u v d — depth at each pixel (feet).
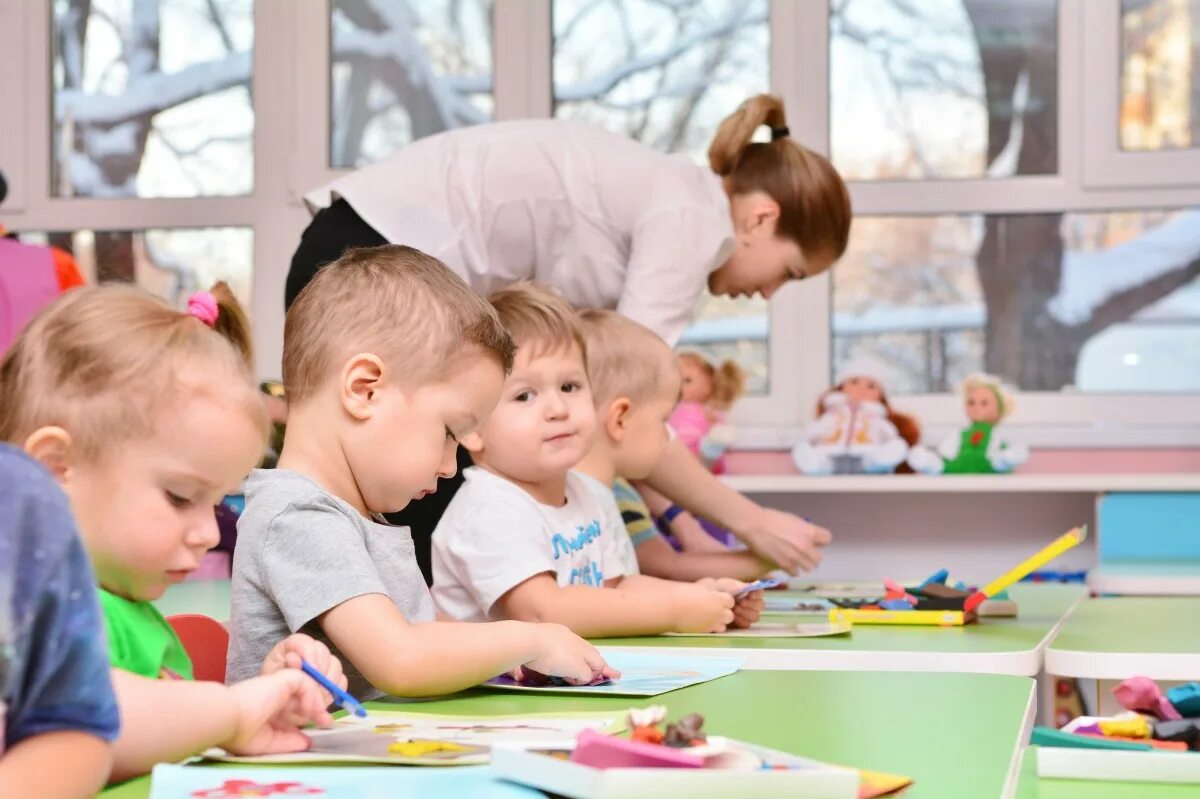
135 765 2.24
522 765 2.12
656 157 5.88
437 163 5.80
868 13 10.21
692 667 3.58
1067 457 9.90
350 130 10.36
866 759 2.35
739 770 2.00
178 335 2.45
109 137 10.50
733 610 4.65
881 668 3.70
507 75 10.27
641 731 2.23
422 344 3.34
